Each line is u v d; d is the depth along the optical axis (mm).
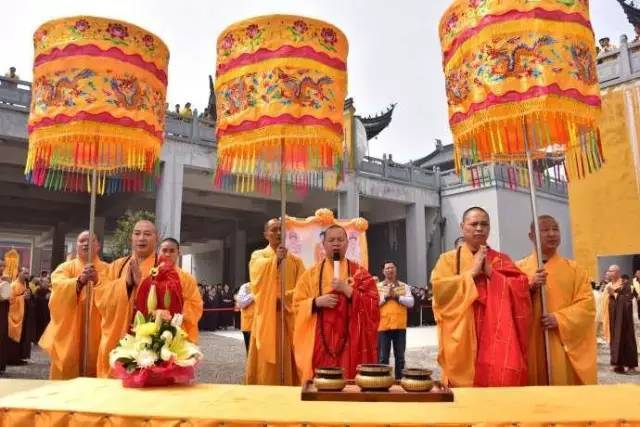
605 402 2500
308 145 4375
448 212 26250
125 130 4359
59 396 2699
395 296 8219
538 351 3885
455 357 3646
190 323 4895
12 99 15328
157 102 4648
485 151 4082
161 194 18047
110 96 4336
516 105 3520
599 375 9734
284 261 4695
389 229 28062
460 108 3803
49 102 4328
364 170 24297
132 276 4273
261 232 31000
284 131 4156
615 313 10070
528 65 3541
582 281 4043
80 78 4312
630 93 12320
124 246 16906
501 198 24000
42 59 4406
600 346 13617
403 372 2730
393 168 25375
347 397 2562
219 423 2242
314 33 4344
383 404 2473
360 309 4363
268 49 4285
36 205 24484
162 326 3066
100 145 4715
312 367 4301
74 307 4633
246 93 4301
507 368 3449
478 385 3551
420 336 16328
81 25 4383
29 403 2535
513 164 4688
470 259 3965
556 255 4160
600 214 12555
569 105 3494
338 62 4430
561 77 3504
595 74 3684
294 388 2906
